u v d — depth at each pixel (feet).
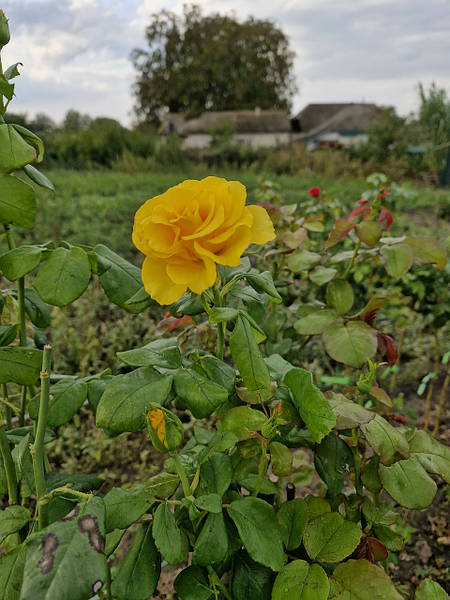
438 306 3.42
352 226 1.87
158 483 1.15
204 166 26.58
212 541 1.03
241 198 0.99
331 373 3.75
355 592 1.11
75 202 12.32
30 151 1.04
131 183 18.29
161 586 2.32
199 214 1.00
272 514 1.08
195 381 1.05
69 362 4.19
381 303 1.76
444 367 4.30
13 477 1.18
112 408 0.99
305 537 1.18
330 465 1.29
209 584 1.17
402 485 1.27
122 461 3.24
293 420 1.18
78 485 1.16
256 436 1.15
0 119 1.11
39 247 1.13
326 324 1.80
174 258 1.00
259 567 1.16
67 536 0.85
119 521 1.03
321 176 24.82
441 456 1.35
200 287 0.97
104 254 1.21
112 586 1.02
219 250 1.02
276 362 1.42
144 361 1.07
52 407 1.13
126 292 1.17
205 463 1.17
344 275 1.95
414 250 1.87
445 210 11.87
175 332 4.35
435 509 2.82
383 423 1.26
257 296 1.25
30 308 1.40
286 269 2.25
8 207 1.06
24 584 0.80
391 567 2.47
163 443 0.98
